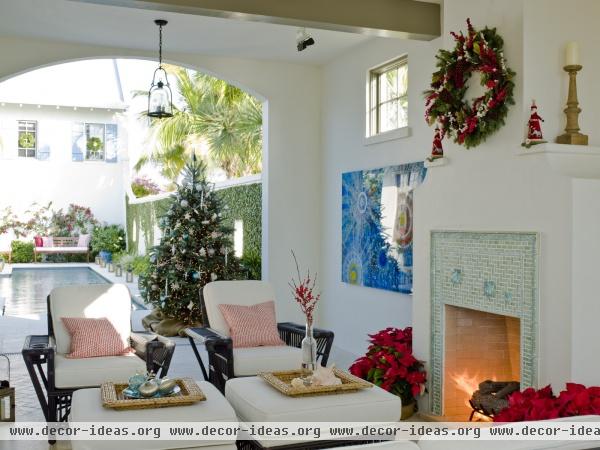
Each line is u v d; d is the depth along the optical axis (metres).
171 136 14.98
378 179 6.72
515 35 4.21
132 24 6.48
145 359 4.72
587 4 4.33
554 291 3.86
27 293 12.93
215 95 14.22
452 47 4.88
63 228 20.47
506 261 4.23
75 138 20.94
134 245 18.70
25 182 20.38
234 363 4.93
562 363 3.80
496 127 4.29
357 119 7.31
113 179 21.25
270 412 3.44
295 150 8.15
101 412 3.34
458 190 4.74
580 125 4.27
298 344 5.43
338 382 3.88
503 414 3.63
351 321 7.40
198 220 8.88
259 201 9.34
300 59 7.86
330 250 7.98
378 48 6.86
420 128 6.09
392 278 6.43
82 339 4.79
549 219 3.90
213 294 5.64
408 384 4.95
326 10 5.29
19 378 6.05
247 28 6.59
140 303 11.93
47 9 6.05
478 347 4.99
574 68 4.14
